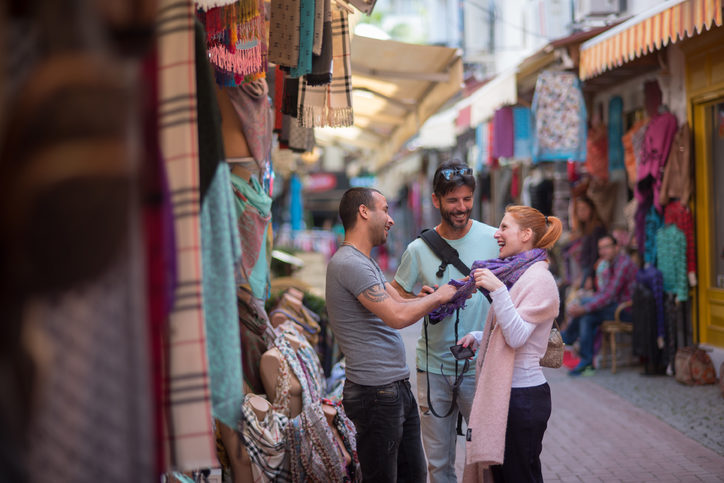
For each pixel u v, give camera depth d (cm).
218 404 212
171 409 191
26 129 109
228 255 216
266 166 448
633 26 736
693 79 879
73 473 118
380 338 390
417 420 411
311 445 397
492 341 354
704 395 771
